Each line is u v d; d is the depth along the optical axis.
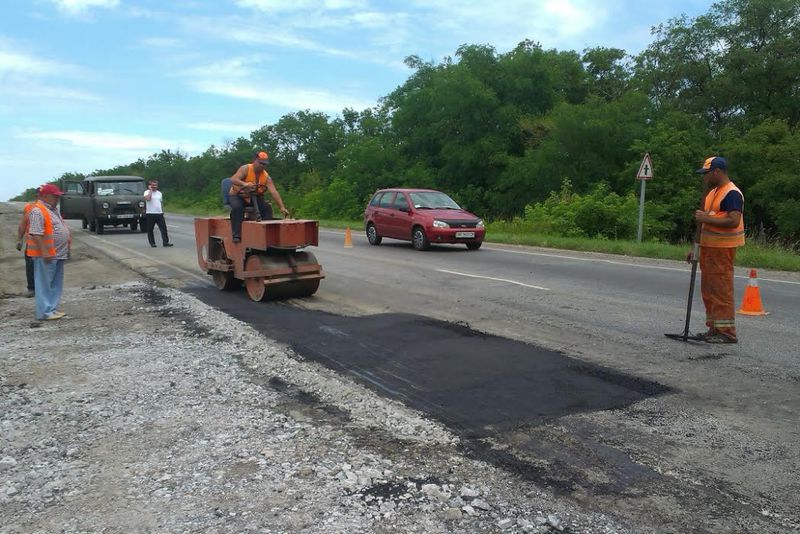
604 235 23.42
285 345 6.71
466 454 3.96
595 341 6.70
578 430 4.31
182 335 7.27
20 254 18.34
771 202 27.47
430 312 8.36
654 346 6.48
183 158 82.19
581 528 3.10
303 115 62.41
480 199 36.97
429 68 43.19
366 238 21.77
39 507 3.38
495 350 6.36
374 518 3.20
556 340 6.76
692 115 32.91
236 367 5.93
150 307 9.04
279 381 5.50
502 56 38.31
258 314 8.39
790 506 3.31
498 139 35.94
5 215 44.94
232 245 9.82
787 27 32.81
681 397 4.93
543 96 37.62
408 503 3.35
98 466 3.87
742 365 5.78
